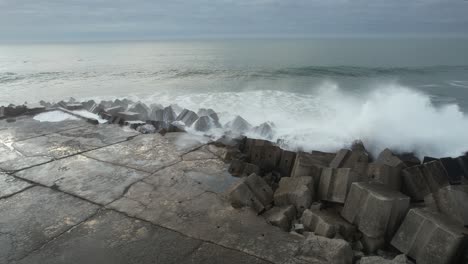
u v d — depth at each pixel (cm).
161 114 789
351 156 464
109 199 392
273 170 522
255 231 328
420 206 366
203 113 814
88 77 1898
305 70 1947
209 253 294
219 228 333
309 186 390
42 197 397
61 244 308
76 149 563
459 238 264
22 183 433
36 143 590
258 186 408
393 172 416
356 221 332
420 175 414
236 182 417
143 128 677
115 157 529
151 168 488
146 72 2072
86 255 292
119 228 333
